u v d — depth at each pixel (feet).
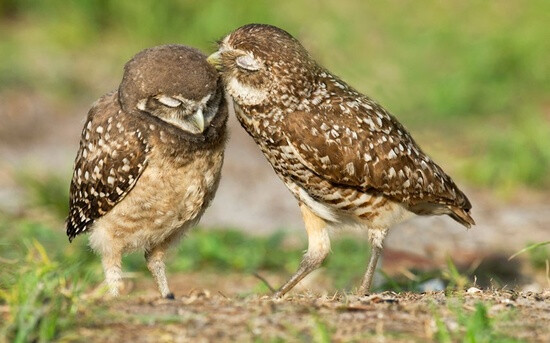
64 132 66.08
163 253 34.53
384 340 24.86
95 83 73.46
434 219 50.37
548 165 61.98
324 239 34.35
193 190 32.96
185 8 80.89
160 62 32.55
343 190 33.24
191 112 32.35
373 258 34.42
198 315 26.53
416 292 34.86
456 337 25.16
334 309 27.27
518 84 74.95
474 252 47.42
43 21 83.71
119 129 32.73
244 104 32.63
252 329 25.53
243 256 46.93
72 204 35.12
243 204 56.29
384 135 33.45
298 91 32.40
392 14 82.84
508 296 29.50
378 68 75.72
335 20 80.48
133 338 24.94
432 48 78.84
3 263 32.30
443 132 68.49
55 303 25.66
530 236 50.80
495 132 66.54
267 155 33.76
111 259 33.76
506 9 84.02
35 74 72.79
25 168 57.98
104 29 82.33
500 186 59.72
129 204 32.89
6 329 24.75
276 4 81.76
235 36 32.63
